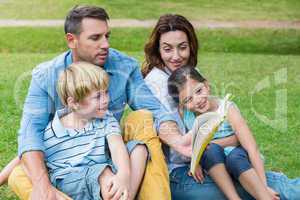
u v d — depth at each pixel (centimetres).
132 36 1339
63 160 360
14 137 620
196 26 1431
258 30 1405
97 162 357
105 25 374
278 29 1418
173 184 379
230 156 365
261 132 646
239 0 1759
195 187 372
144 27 1410
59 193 344
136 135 372
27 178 361
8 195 466
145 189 349
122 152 349
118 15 1552
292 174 530
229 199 356
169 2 1708
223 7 1673
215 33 1373
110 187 335
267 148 596
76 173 348
